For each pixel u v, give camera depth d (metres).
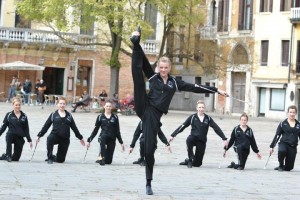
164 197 13.03
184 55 56.31
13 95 60.03
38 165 18.89
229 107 65.38
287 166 20.30
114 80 51.81
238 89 65.00
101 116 20.25
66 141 19.94
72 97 61.94
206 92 13.02
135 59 12.36
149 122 12.66
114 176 16.72
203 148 20.28
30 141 19.97
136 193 13.45
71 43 53.25
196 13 52.09
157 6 50.19
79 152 23.94
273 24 61.97
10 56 63.50
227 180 16.84
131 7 48.31
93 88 67.38
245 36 64.06
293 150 20.20
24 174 16.34
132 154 23.92
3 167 17.94
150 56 67.88
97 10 47.84
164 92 12.70
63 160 20.16
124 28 47.72
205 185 15.48
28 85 58.88
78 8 49.16
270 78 61.88
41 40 63.66
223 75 57.94
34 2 49.91
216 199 13.09
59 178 15.75
